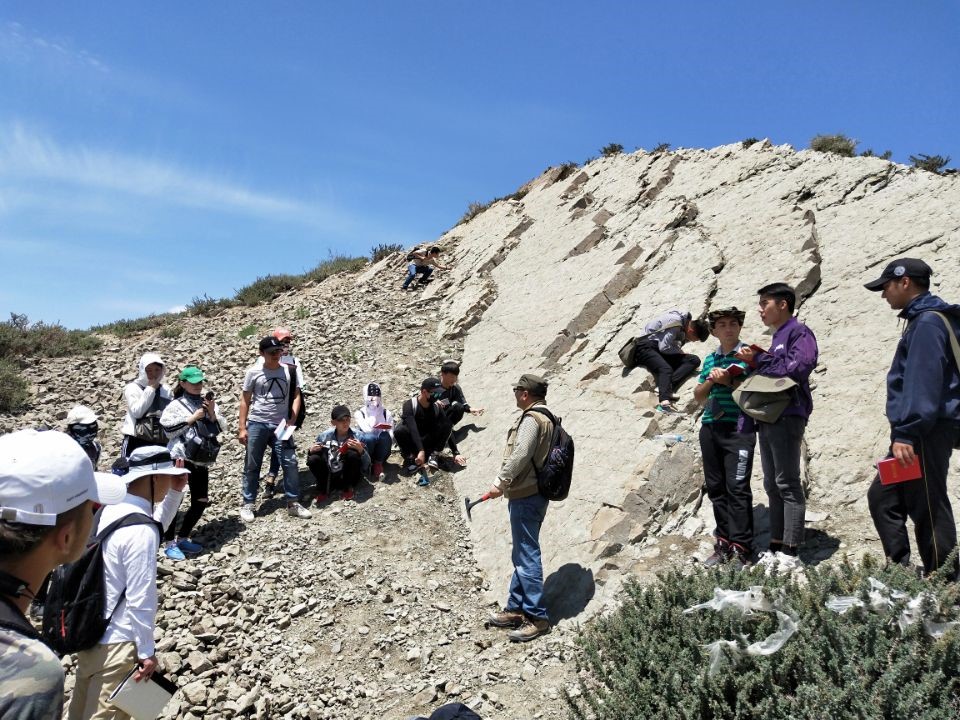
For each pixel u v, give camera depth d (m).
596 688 4.12
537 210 15.59
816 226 9.70
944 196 8.73
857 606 3.67
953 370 4.24
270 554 7.22
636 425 7.67
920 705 3.23
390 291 14.91
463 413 9.10
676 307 9.41
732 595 3.93
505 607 6.31
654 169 14.01
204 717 5.00
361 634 5.99
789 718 3.37
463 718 3.04
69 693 5.25
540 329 10.78
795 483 5.22
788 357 5.24
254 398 8.29
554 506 7.23
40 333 14.32
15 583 1.83
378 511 7.91
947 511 4.28
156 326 15.89
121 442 10.31
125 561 3.86
